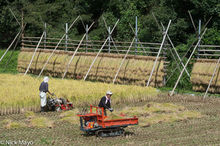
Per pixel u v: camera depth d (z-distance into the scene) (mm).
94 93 19000
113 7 45250
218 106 18688
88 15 47344
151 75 23703
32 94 17812
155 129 13484
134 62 26453
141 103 19578
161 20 35875
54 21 47812
